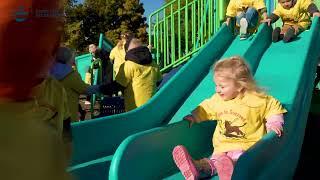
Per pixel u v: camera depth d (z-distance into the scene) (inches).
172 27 375.2
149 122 209.5
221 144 173.0
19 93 42.3
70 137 105.7
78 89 222.7
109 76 411.2
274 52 251.8
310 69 230.1
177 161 160.6
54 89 94.0
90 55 489.7
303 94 211.8
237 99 173.9
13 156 42.3
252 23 268.4
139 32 1540.4
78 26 1519.4
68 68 218.7
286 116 173.6
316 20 262.8
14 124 42.8
